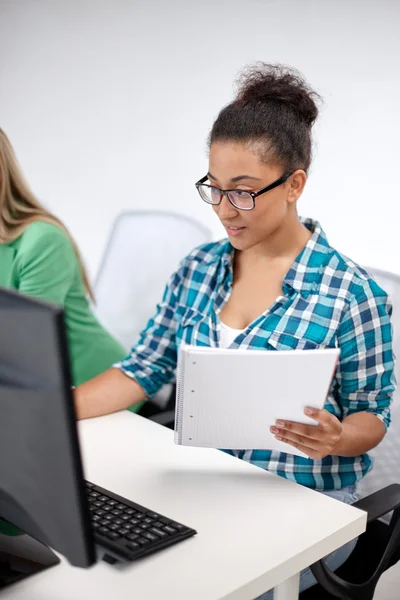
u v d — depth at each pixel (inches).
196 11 102.7
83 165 123.8
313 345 61.6
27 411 33.2
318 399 49.9
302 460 61.5
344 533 47.8
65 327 31.6
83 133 122.3
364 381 61.6
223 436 53.2
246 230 60.3
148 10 108.1
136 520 45.7
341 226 93.7
